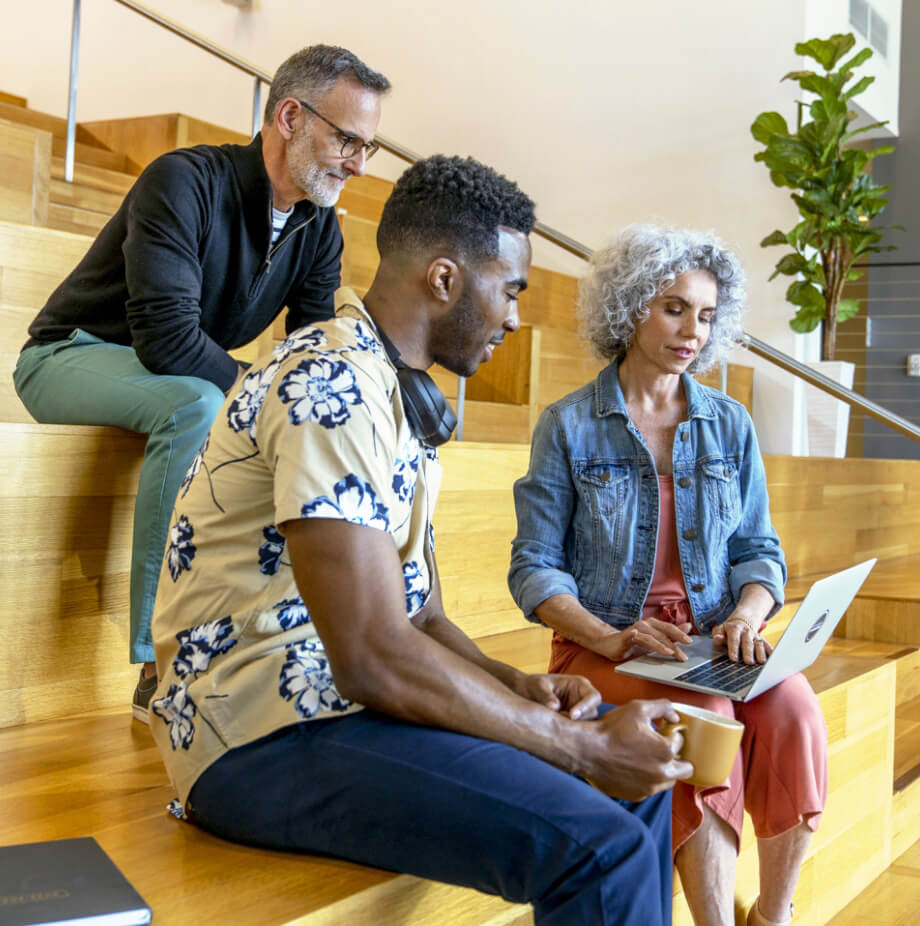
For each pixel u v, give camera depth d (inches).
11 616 63.5
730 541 66.9
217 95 212.8
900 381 241.9
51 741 60.8
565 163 201.5
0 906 35.5
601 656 60.4
